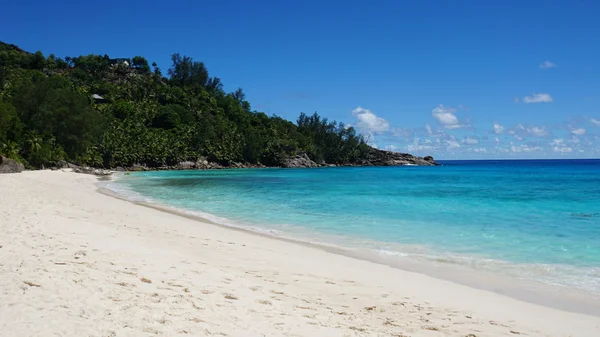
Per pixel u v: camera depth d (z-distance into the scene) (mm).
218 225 20344
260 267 12016
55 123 82125
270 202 31578
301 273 11594
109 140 98562
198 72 183500
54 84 100250
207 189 44500
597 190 45250
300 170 120250
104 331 5871
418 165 186500
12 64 156500
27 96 82875
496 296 10203
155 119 130750
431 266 13094
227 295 8602
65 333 5664
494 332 7758
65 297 7176
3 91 102562
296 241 16750
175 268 10594
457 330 7758
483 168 150375
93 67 172000
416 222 22031
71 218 17562
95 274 8906
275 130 157875
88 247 11867
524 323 8383
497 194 40438
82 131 85000
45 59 167500
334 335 6863
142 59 188625
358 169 136250
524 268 12914
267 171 111062
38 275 8273
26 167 67875
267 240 16688
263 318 7375
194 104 152750
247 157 138000
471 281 11516
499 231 19359
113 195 34594
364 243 16531
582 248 15742
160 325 6359
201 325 6598
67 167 75812
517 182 62719
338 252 14836
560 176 83188
